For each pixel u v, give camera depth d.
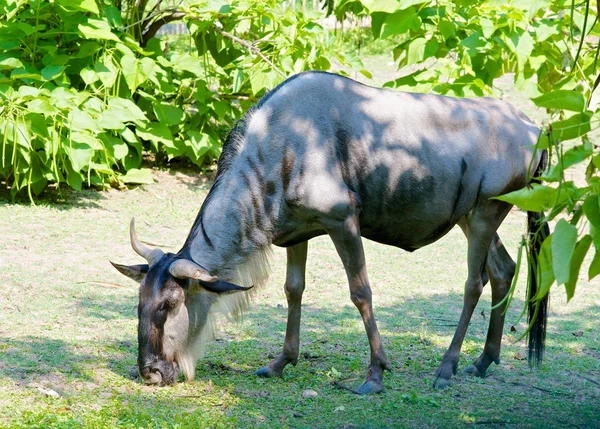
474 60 10.62
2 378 6.51
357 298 6.75
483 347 8.05
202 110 13.72
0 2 12.42
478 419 6.23
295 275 7.06
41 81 12.36
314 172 6.57
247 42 12.58
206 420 5.91
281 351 7.53
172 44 16.77
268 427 5.88
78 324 8.15
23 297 8.83
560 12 9.79
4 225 11.34
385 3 9.73
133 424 5.74
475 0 10.09
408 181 6.83
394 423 6.09
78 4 12.08
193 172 14.61
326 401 6.51
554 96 3.47
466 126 7.03
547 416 6.36
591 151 3.54
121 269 6.73
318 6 17.23
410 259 11.23
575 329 8.73
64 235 11.16
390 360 7.59
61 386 6.48
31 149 11.72
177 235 11.51
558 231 3.39
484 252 7.11
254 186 6.67
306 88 6.75
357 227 6.70
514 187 7.17
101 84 13.10
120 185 13.34
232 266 6.75
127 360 7.20
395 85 10.62
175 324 6.52
